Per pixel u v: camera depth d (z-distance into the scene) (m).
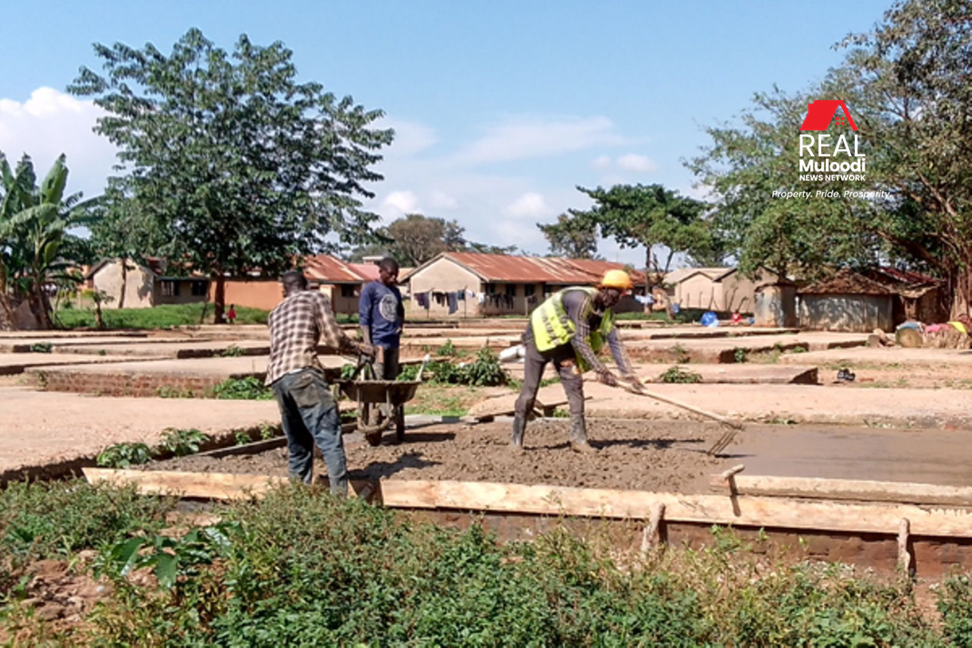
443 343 24.27
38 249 37.78
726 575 5.45
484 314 63.66
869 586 5.43
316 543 5.77
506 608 4.93
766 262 41.50
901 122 32.19
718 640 4.86
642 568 5.62
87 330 37.44
